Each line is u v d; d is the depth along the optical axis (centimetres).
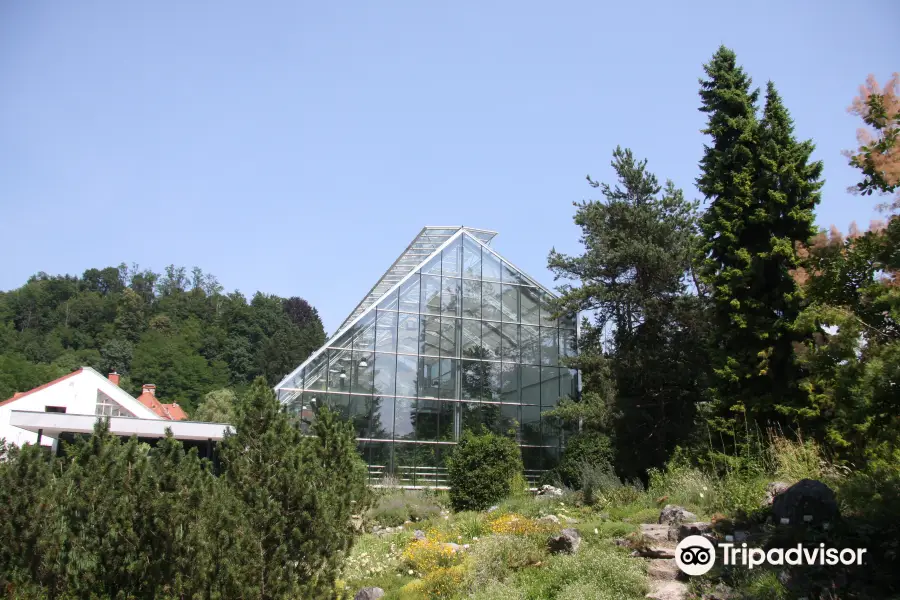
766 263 2005
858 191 1028
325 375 2984
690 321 2733
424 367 3133
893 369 864
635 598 1082
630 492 1848
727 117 2250
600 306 2988
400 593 1319
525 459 3156
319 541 1091
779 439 1689
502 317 3306
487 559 1352
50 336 9319
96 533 977
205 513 987
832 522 1070
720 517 1314
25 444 1038
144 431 2625
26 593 948
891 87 970
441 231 3622
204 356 9362
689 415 2700
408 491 2819
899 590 877
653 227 2850
